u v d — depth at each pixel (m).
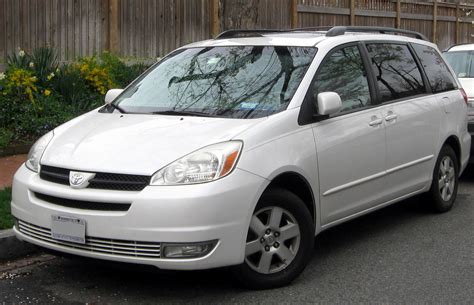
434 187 7.27
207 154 4.70
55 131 5.59
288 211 5.15
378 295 5.09
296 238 5.23
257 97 5.50
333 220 5.68
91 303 4.93
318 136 5.43
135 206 4.53
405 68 6.95
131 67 11.57
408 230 6.88
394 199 6.51
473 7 22.73
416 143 6.72
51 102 9.90
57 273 5.57
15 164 8.46
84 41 11.38
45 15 10.82
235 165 4.73
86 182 4.72
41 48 10.50
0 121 9.30
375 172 6.10
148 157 4.73
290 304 4.88
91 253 4.71
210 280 5.36
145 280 5.38
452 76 7.82
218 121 5.18
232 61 6.02
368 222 7.20
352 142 5.77
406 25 19.55
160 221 4.50
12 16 10.42
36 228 5.02
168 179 4.59
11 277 5.47
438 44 21.38
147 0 12.23
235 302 4.91
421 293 5.14
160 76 6.23
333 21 16.59
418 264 5.82
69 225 4.74
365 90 6.18
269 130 5.06
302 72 5.63
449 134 7.34
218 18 13.41
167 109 5.66
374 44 6.60
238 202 4.69
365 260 5.92
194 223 4.51
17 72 9.63
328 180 5.52
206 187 4.57
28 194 5.04
